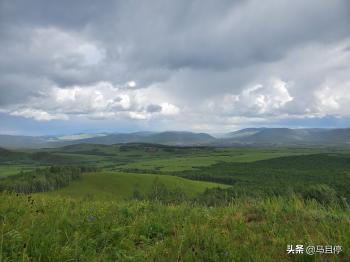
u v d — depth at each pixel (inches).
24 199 373.7
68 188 3823.8
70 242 232.4
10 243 216.4
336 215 301.7
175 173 6737.2
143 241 260.2
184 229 269.3
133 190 3686.0
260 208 339.3
